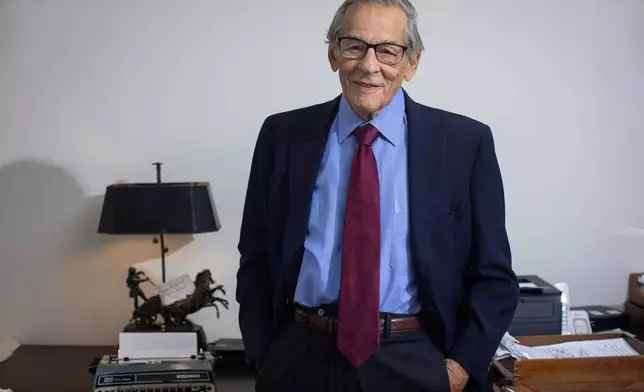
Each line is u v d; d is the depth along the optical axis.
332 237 1.22
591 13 2.24
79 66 2.24
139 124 2.26
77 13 2.22
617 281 2.32
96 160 2.27
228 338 2.29
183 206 1.93
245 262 1.43
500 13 2.23
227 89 2.25
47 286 2.31
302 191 1.25
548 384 1.69
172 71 2.24
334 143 1.27
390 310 1.20
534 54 2.25
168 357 1.86
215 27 2.22
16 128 2.26
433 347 1.23
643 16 2.24
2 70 2.24
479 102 2.27
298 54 2.23
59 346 2.29
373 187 1.20
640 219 2.30
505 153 2.29
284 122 1.36
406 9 1.16
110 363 1.82
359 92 1.16
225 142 2.27
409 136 1.24
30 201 2.29
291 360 1.23
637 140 2.29
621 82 2.26
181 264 2.30
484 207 1.25
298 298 1.24
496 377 1.79
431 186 1.21
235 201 2.28
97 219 2.29
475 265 1.27
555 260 2.32
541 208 2.30
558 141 2.29
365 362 1.17
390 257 1.20
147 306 1.98
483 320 1.24
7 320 2.31
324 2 2.21
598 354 1.80
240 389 1.91
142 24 2.22
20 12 2.22
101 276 2.30
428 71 2.25
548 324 2.02
